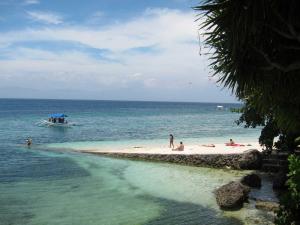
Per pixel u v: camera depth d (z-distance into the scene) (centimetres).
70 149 4716
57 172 3294
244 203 2244
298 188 1179
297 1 864
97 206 2241
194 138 6053
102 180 2980
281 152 3325
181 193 2572
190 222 1945
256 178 2656
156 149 4397
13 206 2228
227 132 7231
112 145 5088
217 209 2172
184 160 3744
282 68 938
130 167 3566
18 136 6412
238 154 3512
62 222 1945
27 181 2930
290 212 1190
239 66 980
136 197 2461
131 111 18300
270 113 1252
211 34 932
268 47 972
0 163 3738
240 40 892
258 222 1906
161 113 16250
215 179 3047
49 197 2444
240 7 848
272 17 895
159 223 1938
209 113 16550
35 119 11212
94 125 8869
